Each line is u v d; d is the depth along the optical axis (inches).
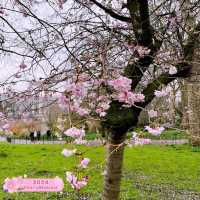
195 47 271.4
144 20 240.8
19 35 197.6
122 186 527.2
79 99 195.0
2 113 204.4
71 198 450.0
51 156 763.4
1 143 958.4
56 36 234.5
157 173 631.2
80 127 198.4
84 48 234.7
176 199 476.1
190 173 638.5
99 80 196.5
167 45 267.4
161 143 986.1
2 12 215.6
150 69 259.6
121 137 260.8
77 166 180.5
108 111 251.0
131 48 240.7
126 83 194.9
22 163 689.6
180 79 294.4
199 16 281.4
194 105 811.4
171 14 260.8
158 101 284.2
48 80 193.5
